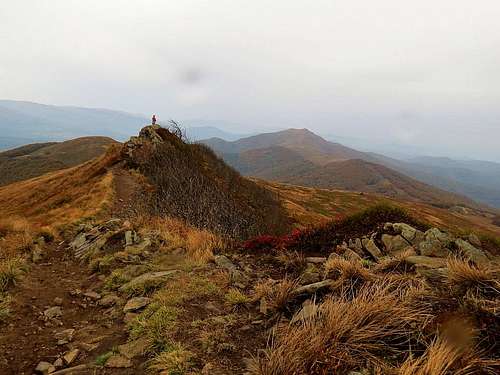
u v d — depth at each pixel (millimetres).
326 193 136625
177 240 11859
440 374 3197
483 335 3717
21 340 5926
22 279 8961
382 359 3793
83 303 7727
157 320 5840
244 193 55156
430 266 6371
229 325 5723
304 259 9055
